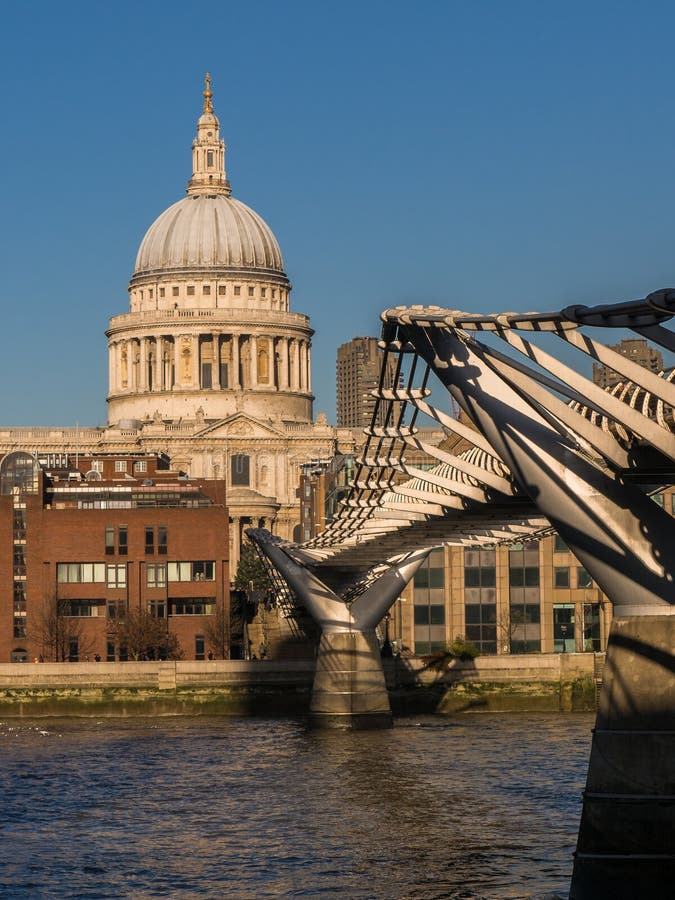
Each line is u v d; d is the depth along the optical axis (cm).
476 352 6794
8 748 14012
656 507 6594
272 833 8994
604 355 5628
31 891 7631
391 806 9856
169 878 7856
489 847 8375
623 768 6556
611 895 6531
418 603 19312
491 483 8194
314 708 16088
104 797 10606
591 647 19125
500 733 14650
